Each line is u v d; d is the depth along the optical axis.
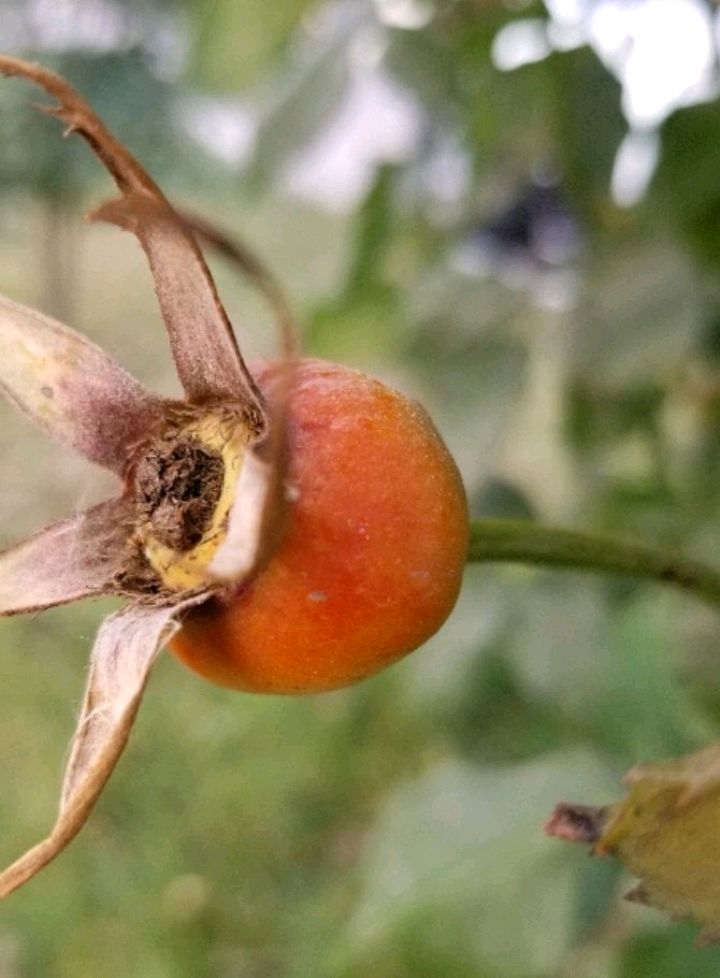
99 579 0.06
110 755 0.05
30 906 0.20
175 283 0.06
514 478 0.11
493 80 0.11
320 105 0.12
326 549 0.05
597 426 0.11
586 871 0.09
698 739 0.09
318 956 0.18
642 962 0.08
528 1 0.11
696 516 0.11
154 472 0.06
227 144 0.16
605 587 0.10
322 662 0.05
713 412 0.11
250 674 0.05
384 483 0.05
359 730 0.20
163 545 0.06
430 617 0.05
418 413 0.05
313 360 0.06
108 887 0.20
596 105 0.10
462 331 0.11
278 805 0.21
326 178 0.14
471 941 0.09
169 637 0.05
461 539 0.05
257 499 0.05
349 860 0.20
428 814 0.09
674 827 0.05
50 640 0.25
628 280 0.10
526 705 0.11
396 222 0.12
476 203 0.12
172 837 0.21
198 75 0.12
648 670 0.09
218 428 0.06
